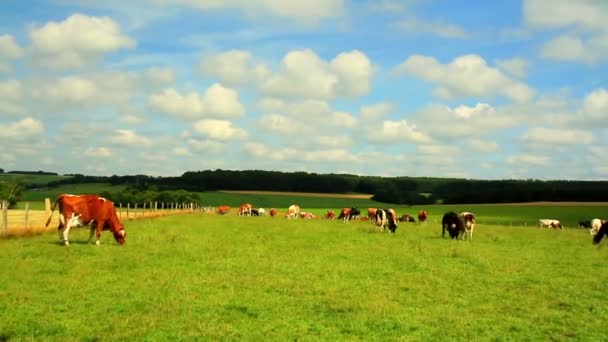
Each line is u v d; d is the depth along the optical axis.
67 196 22.05
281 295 13.84
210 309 12.08
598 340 10.67
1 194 56.28
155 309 11.76
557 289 15.80
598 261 22.64
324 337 10.24
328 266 18.83
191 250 21.98
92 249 20.95
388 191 139.25
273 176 152.00
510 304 13.66
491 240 32.34
